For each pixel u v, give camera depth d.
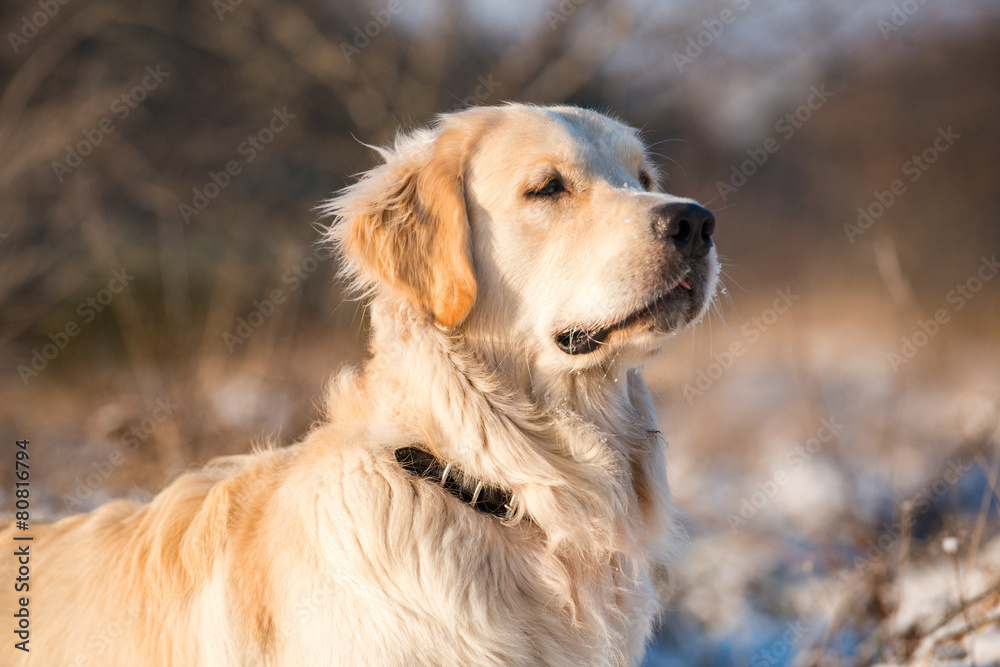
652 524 3.29
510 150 3.25
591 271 3.05
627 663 3.00
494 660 2.66
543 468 2.97
